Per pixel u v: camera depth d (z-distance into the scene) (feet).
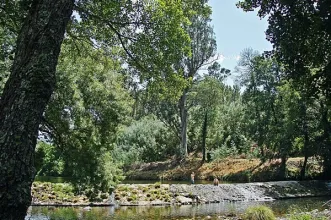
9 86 11.22
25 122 10.66
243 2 31.50
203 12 33.88
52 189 81.61
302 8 28.48
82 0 28.04
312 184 109.09
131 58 31.32
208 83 155.12
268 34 30.53
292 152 131.75
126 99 52.26
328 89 30.81
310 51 30.22
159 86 33.35
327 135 110.01
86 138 46.68
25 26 12.19
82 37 31.81
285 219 56.13
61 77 41.11
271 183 105.40
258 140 140.56
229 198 91.91
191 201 86.58
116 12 28.89
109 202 80.43
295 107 111.96
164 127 183.11
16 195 10.11
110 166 55.42
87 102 47.55
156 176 153.99
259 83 146.10
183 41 30.96
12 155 10.23
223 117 180.75
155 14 29.58
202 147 179.52
